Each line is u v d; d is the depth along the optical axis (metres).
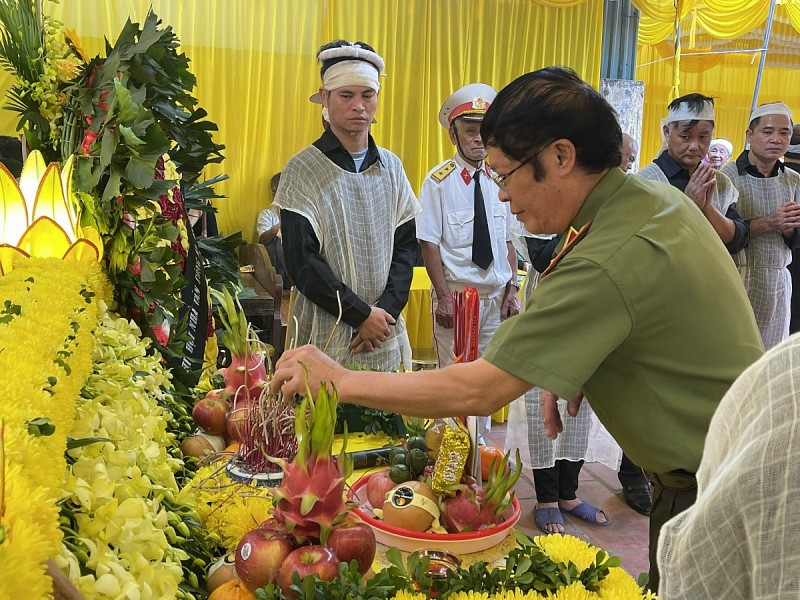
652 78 6.70
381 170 2.51
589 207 1.18
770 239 3.15
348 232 2.40
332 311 2.35
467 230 3.12
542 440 2.70
